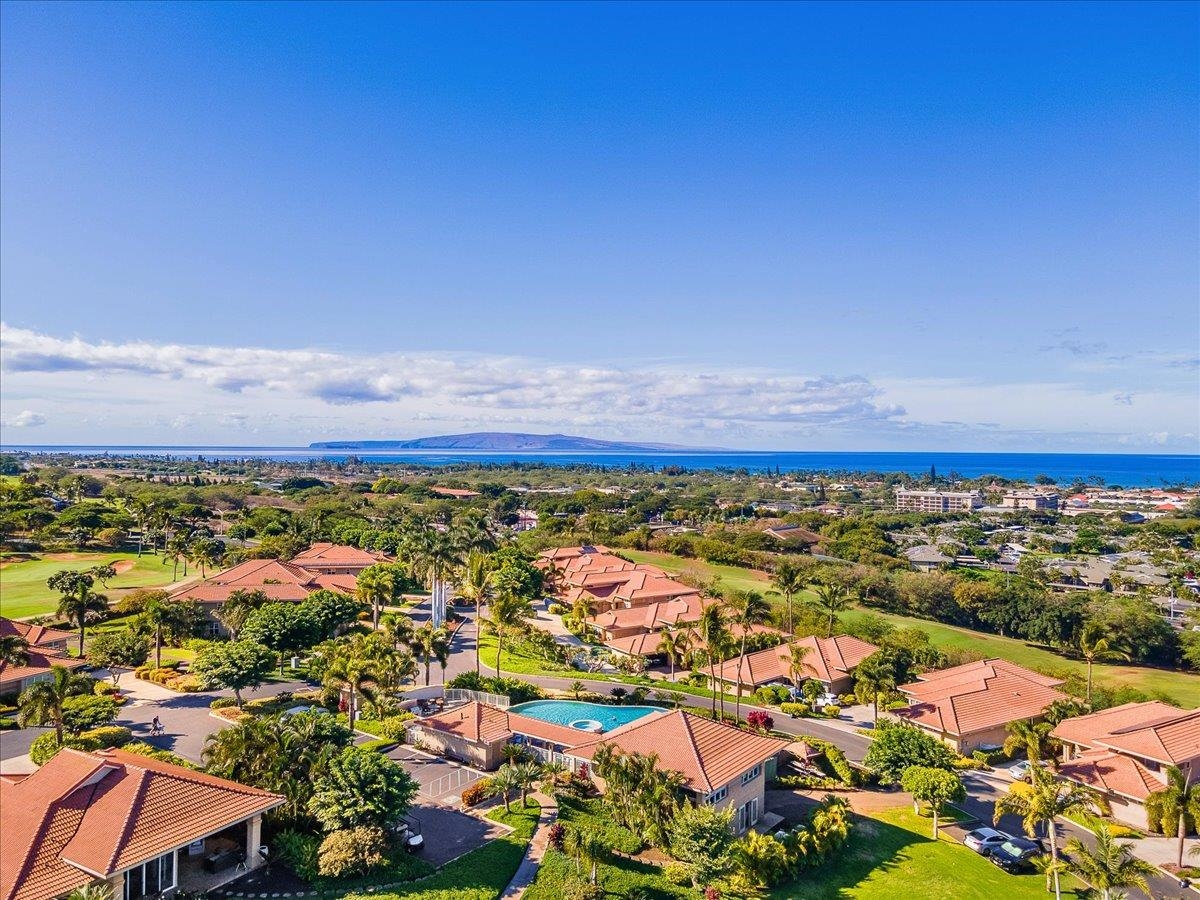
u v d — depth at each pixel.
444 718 57.75
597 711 68.12
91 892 30.16
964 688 71.00
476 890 37.06
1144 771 54.00
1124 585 147.75
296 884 37.44
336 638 89.31
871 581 126.94
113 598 105.50
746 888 40.91
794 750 59.38
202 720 61.97
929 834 48.88
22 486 182.25
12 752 54.19
